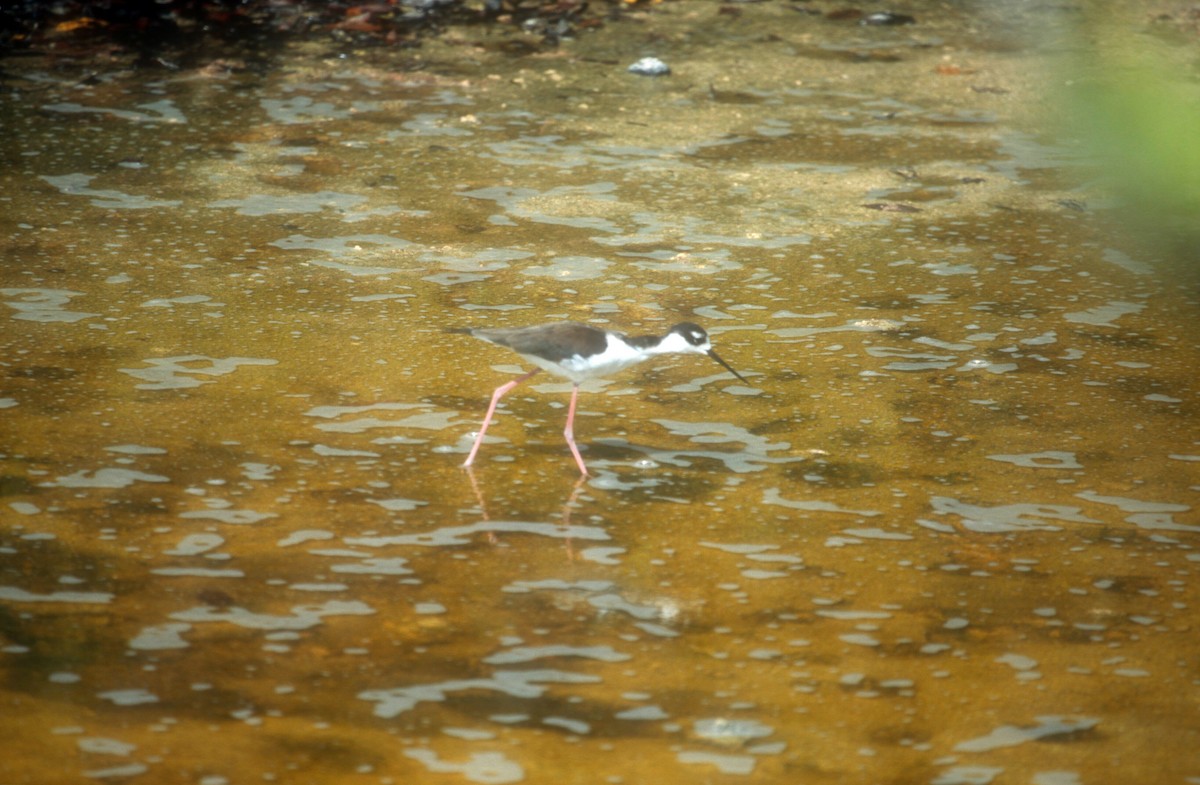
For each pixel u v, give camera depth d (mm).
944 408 23078
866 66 47500
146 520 18297
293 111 40812
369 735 13586
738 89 44594
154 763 12945
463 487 19812
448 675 14828
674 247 31281
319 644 15398
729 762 13305
